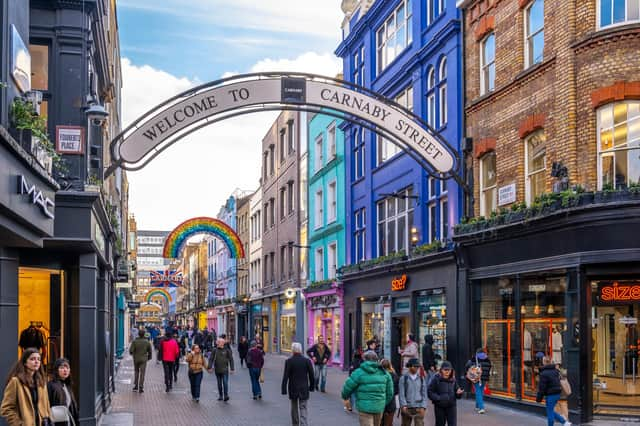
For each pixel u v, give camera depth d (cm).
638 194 1521
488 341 2062
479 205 2138
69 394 905
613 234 1555
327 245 3741
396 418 1691
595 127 1641
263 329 5347
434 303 2391
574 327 1631
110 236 1964
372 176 3050
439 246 2273
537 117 1841
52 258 1512
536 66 1836
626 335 1620
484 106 2119
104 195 1747
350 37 3328
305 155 4191
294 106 2094
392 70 2886
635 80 1585
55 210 1395
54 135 1438
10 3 967
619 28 1592
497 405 1955
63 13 1456
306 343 4100
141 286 16038
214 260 8062
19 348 1457
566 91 1702
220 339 2147
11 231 905
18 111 977
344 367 3303
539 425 1600
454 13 2309
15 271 1187
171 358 2423
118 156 1789
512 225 1808
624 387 1611
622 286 1614
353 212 3303
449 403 1239
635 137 1590
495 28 2073
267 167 5322
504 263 1950
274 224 4978
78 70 1460
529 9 1930
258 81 1911
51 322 1529
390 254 2688
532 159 1897
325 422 1678
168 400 2144
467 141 2177
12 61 970
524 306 1886
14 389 766
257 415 1805
